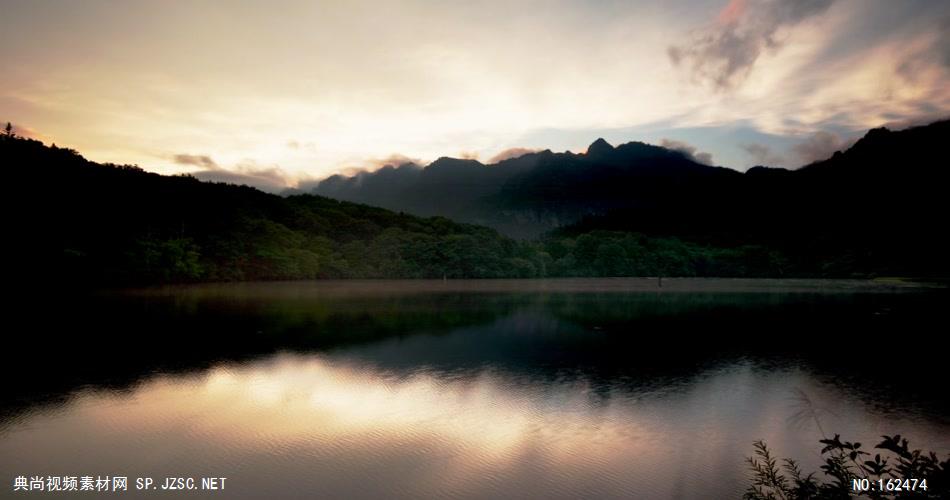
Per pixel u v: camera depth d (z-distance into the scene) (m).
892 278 178.50
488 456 16.12
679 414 20.62
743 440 17.86
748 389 24.55
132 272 97.00
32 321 45.91
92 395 22.48
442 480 14.37
